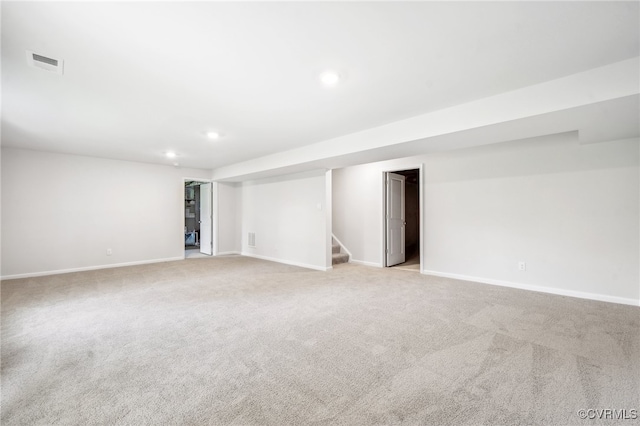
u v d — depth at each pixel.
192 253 7.77
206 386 1.79
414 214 8.39
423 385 1.79
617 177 3.37
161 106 2.97
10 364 2.05
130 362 2.08
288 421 1.49
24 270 4.87
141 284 4.34
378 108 3.04
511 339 2.41
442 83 2.49
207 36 1.83
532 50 2.00
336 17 1.66
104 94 2.68
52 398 1.68
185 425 1.46
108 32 1.77
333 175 6.60
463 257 4.59
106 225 5.70
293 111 3.12
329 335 2.52
